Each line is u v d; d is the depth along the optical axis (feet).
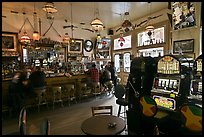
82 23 28.99
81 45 29.68
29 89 14.49
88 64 28.32
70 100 19.03
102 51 31.50
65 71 22.00
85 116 13.92
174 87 9.71
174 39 18.03
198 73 9.11
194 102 8.55
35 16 24.75
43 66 24.27
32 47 23.89
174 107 9.36
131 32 27.40
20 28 23.58
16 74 14.24
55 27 26.89
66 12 22.52
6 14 22.36
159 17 22.16
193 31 16.06
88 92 19.21
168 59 10.41
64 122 12.62
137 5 19.70
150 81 11.85
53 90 16.11
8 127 11.80
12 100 13.88
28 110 15.65
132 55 26.61
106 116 8.37
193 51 16.07
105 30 32.53
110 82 20.94
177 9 16.96
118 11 22.04
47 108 16.33
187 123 6.92
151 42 23.57
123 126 7.14
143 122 7.88
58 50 26.55
